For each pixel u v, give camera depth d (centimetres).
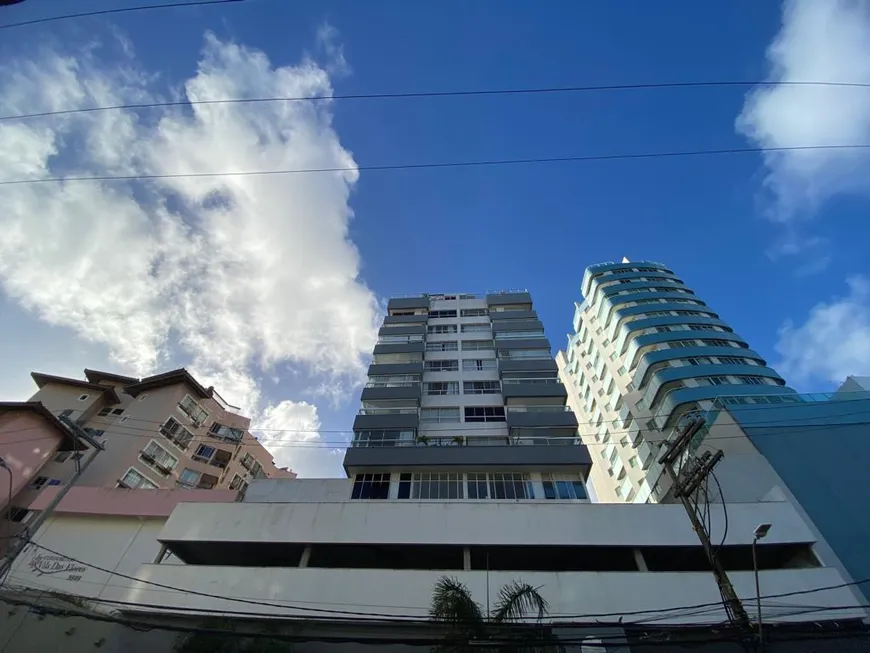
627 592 1645
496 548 1870
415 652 1527
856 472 2200
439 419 2986
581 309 5853
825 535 2014
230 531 1934
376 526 1920
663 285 5300
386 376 3297
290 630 1570
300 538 1897
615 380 4788
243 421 4672
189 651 1403
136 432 3691
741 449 2512
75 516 2302
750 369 4009
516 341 3462
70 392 3906
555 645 1183
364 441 2781
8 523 2717
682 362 4150
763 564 1991
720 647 1480
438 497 2409
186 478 3853
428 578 1694
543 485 2442
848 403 2573
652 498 3388
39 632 1655
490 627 1247
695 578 1692
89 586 1995
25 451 3020
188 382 4216
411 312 4081
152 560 2105
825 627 1497
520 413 2886
